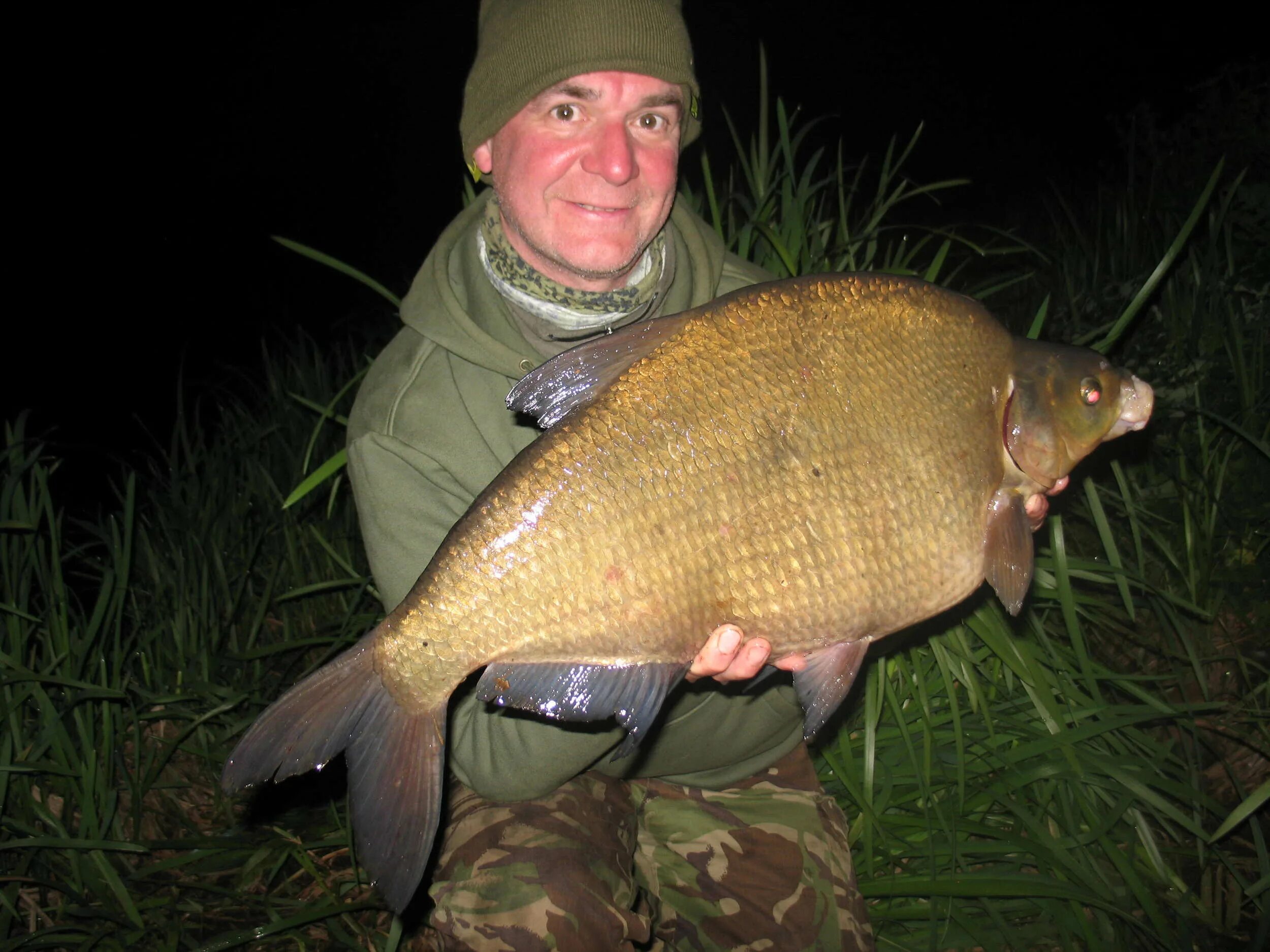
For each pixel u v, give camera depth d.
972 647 1.15
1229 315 1.35
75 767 1.11
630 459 0.69
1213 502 1.23
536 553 0.69
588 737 0.81
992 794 1.05
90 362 3.25
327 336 3.50
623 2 0.78
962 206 3.62
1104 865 1.05
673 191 0.84
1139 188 1.95
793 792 0.96
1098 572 1.18
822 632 0.72
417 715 0.71
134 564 1.43
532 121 0.80
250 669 1.35
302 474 1.28
